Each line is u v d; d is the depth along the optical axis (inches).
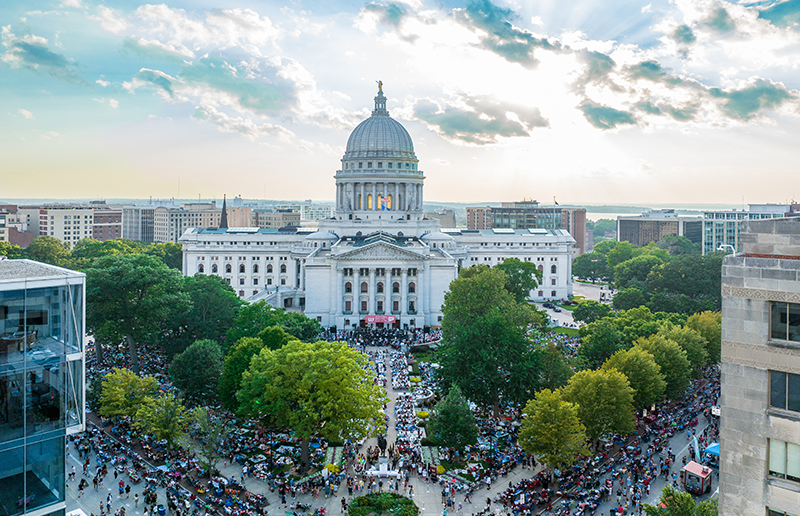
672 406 4714.6
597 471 3595.0
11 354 1942.7
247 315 5561.0
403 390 5132.9
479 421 4397.1
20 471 1979.6
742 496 1636.3
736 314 1633.9
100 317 5334.6
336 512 3216.0
